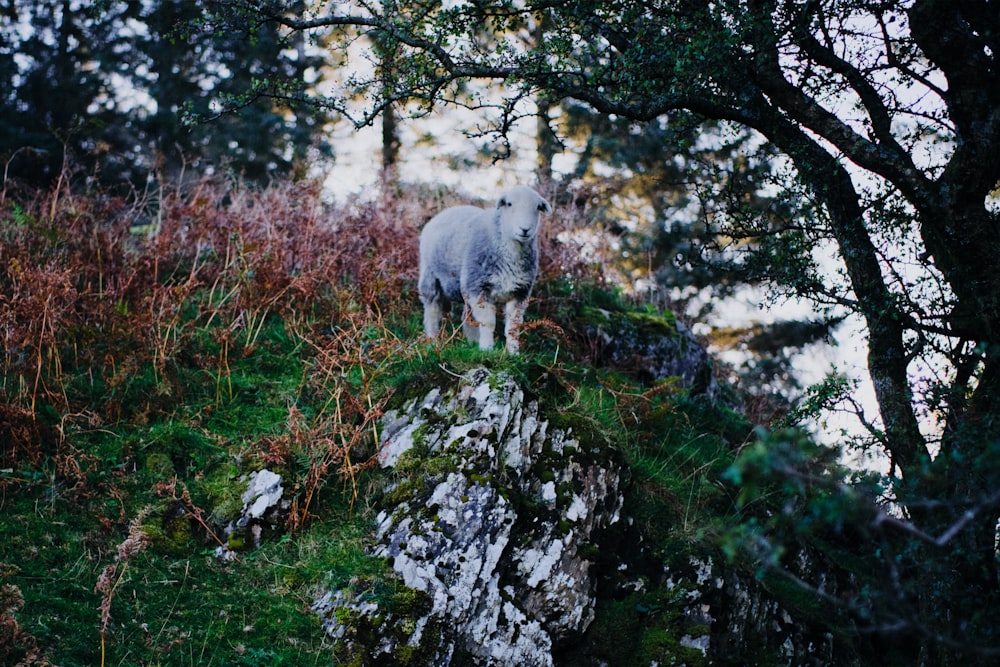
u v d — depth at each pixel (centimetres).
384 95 653
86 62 1548
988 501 273
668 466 700
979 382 527
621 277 1100
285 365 728
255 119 1504
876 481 415
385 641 495
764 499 686
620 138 1477
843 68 585
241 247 794
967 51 529
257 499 564
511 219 659
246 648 479
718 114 605
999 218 568
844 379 539
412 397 633
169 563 520
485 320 688
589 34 608
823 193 608
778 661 600
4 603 425
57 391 620
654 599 582
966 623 432
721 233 676
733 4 555
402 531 547
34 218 813
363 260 845
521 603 544
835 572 675
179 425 617
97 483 555
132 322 665
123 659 446
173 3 1536
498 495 552
